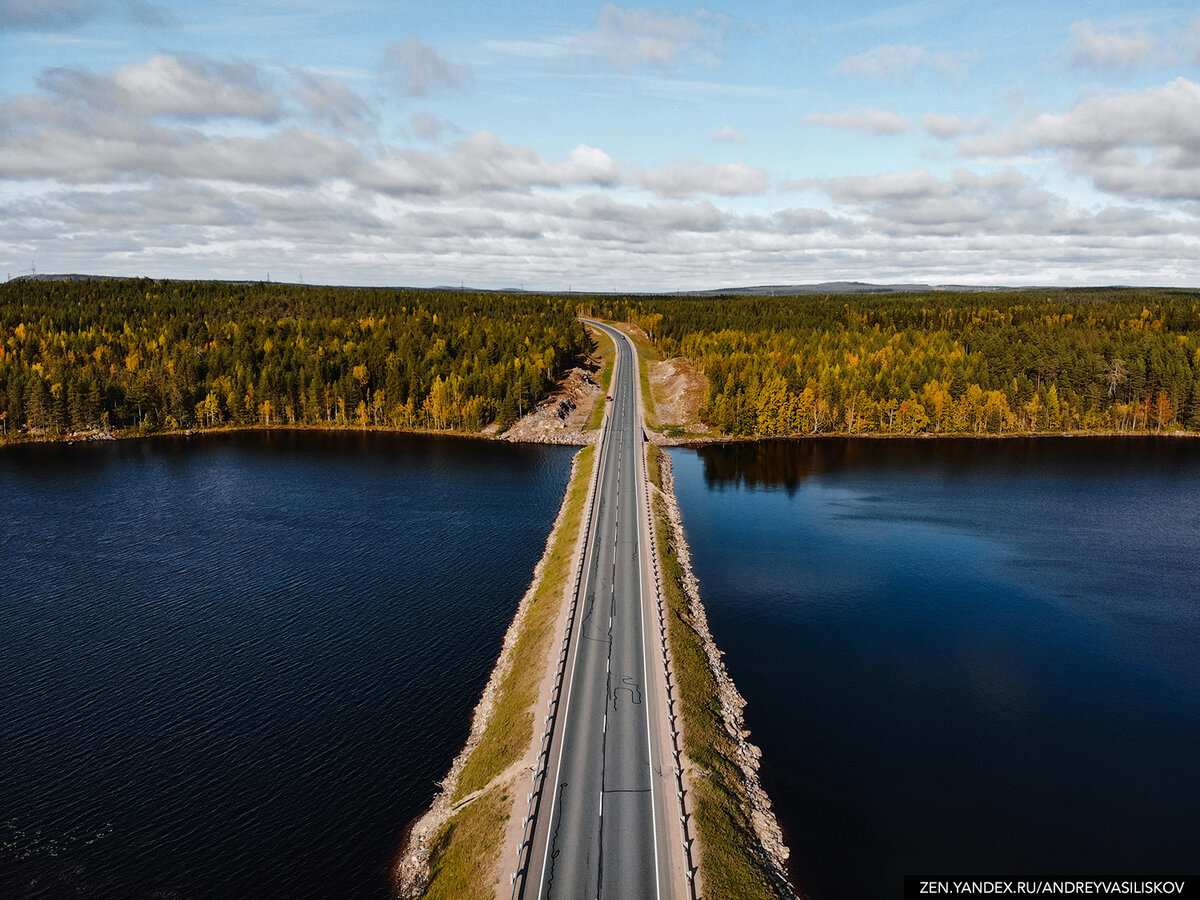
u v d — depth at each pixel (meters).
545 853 39.53
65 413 172.50
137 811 46.44
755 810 46.00
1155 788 50.28
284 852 43.16
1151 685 64.06
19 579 84.62
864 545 98.62
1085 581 87.06
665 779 45.59
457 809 45.66
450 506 116.50
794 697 60.75
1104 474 139.38
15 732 54.53
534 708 53.41
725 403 171.12
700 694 57.16
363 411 186.88
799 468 143.88
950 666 66.69
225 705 58.22
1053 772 51.81
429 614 75.25
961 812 47.31
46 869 41.62
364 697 59.53
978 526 107.19
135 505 116.38
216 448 162.75
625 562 82.81
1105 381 185.25
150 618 74.12
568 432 172.25
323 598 79.31
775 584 84.94
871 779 50.41
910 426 177.12
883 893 40.47
